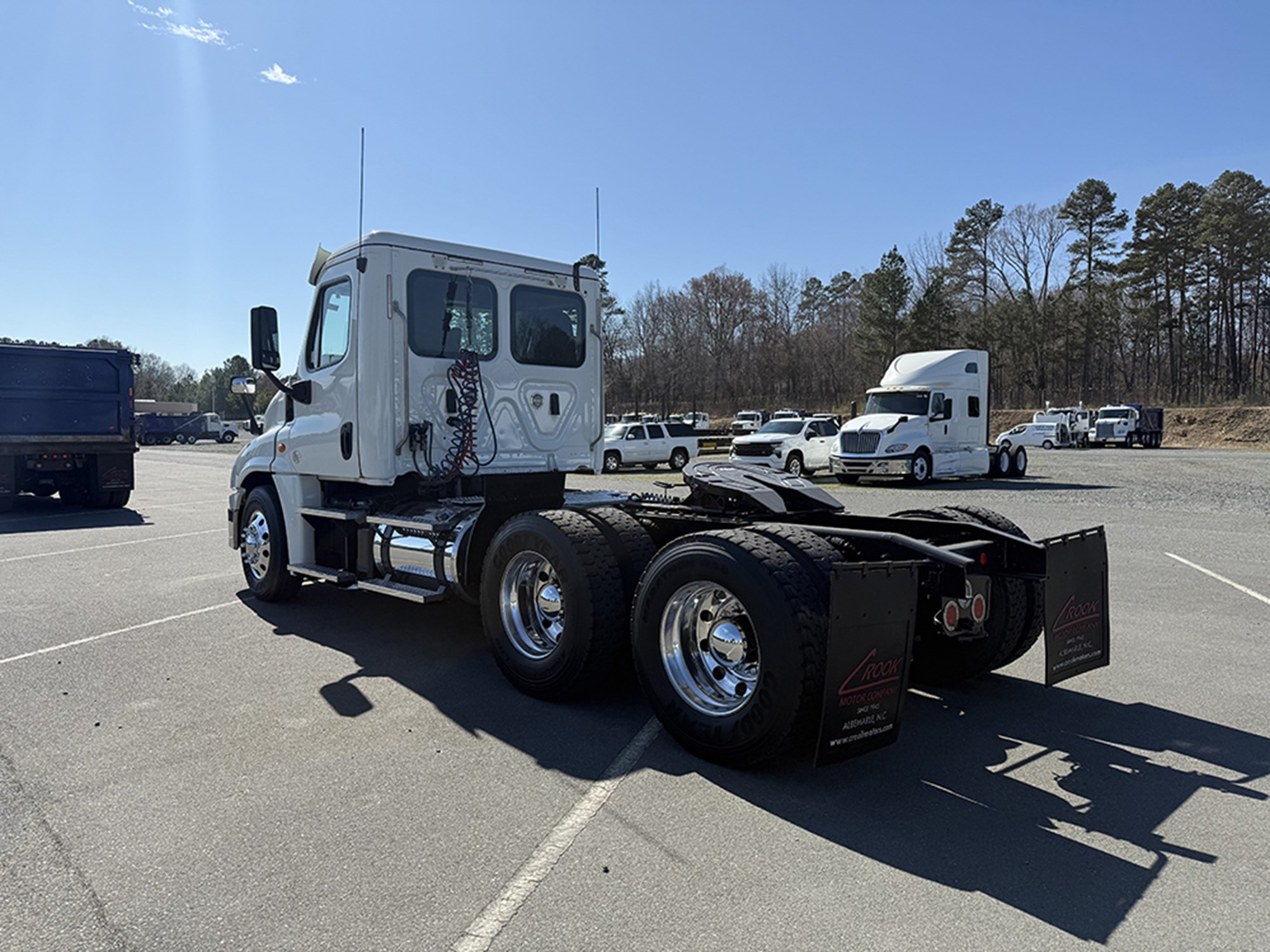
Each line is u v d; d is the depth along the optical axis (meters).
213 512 15.62
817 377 81.88
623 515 4.98
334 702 4.76
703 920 2.62
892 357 61.31
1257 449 47.53
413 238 6.01
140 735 4.23
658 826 3.27
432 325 6.08
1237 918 2.63
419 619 6.82
